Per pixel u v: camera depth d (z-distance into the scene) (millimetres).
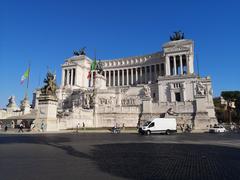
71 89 91125
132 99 71688
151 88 92250
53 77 41156
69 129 48938
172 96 85625
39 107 39938
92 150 15383
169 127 38031
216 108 100188
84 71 125500
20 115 61875
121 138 27297
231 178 7832
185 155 13234
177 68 109312
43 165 9992
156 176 8047
